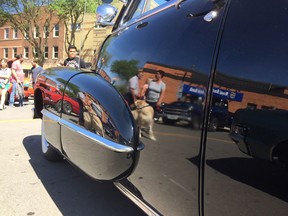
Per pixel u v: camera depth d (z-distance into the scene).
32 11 29.94
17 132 6.36
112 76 2.60
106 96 2.50
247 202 1.57
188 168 1.87
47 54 37.03
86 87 2.72
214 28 1.77
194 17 1.95
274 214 1.47
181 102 1.89
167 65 2.03
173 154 1.97
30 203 3.29
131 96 2.33
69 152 3.02
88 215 3.08
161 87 2.06
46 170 4.22
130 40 2.52
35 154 4.89
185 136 1.87
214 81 1.70
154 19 2.33
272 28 1.50
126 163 2.34
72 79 2.99
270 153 1.46
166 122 2.01
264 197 1.50
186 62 1.89
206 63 1.76
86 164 2.74
